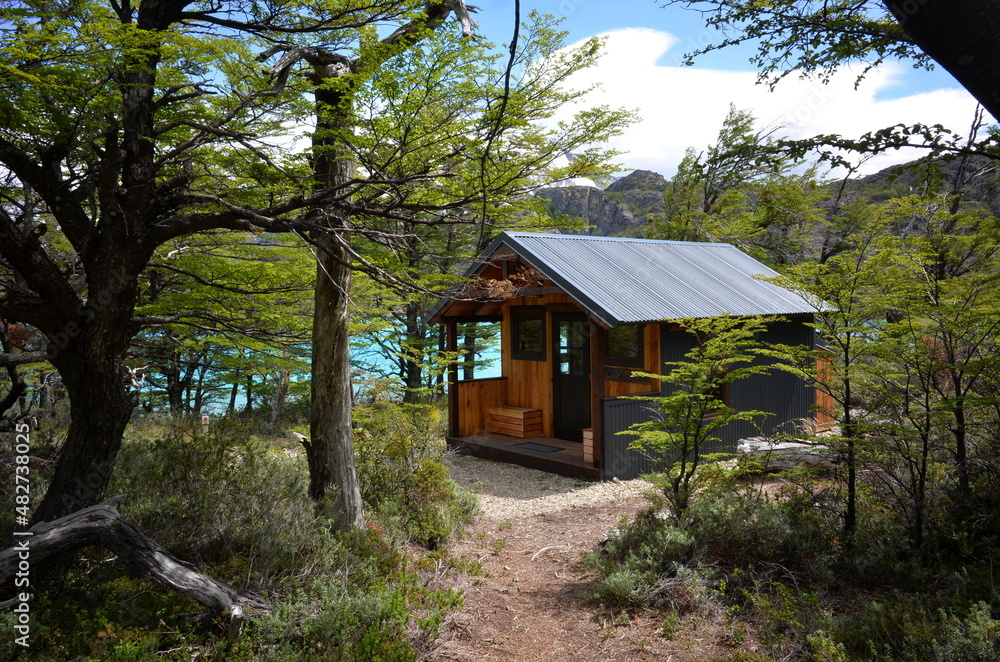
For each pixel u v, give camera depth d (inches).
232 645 150.1
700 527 236.1
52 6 160.1
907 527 227.9
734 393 431.5
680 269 472.4
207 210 207.0
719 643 180.9
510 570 258.7
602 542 277.4
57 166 178.2
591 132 183.3
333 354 246.8
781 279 260.4
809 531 231.0
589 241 466.9
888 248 239.1
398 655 156.4
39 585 157.9
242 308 269.9
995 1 46.8
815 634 168.7
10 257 148.3
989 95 50.8
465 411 493.4
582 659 182.4
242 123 185.5
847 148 110.3
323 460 246.4
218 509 204.5
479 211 196.5
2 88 148.8
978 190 414.6
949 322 216.2
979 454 239.0
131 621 151.5
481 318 509.4
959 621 157.9
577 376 461.4
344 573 197.8
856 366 236.1
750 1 142.2
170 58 163.3
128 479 212.5
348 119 169.8
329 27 177.2
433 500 297.7
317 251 243.9
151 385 603.8
